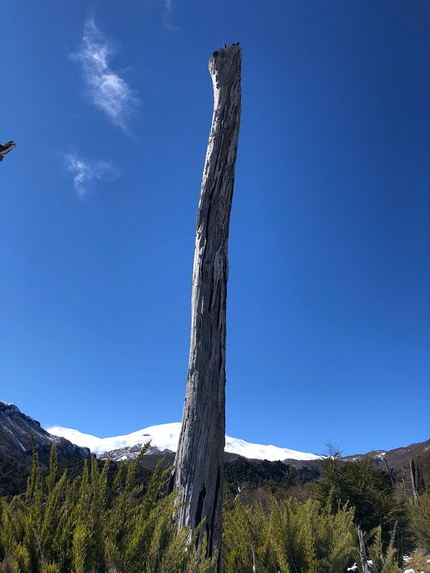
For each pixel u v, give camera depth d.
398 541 10.56
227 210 6.10
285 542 6.04
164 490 4.90
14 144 6.29
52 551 2.81
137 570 2.83
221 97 6.59
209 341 5.31
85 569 2.69
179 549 2.92
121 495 3.38
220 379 5.24
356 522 11.78
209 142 6.43
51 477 3.41
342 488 12.70
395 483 21.72
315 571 5.62
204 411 4.97
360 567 5.61
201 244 5.82
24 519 2.85
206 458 4.77
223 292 5.69
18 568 2.51
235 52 6.83
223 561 6.24
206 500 4.60
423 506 11.49
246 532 6.39
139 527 3.01
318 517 6.90
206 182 6.13
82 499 3.24
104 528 2.99
